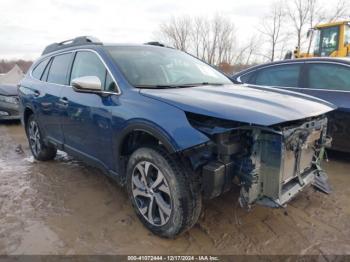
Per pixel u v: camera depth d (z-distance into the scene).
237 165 2.29
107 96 2.90
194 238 2.59
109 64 3.04
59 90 3.70
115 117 2.74
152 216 2.63
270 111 2.23
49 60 4.27
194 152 2.25
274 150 2.20
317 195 3.35
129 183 2.79
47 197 3.39
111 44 3.40
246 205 2.27
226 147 2.18
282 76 4.85
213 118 2.25
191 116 2.32
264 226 2.76
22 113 4.74
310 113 2.39
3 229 2.75
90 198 3.36
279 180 2.21
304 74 4.59
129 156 2.87
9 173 4.16
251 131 2.23
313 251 2.41
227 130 2.16
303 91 4.49
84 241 2.57
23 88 4.65
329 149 4.46
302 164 2.63
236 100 2.45
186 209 2.35
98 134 3.03
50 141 4.14
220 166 2.19
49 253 2.42
